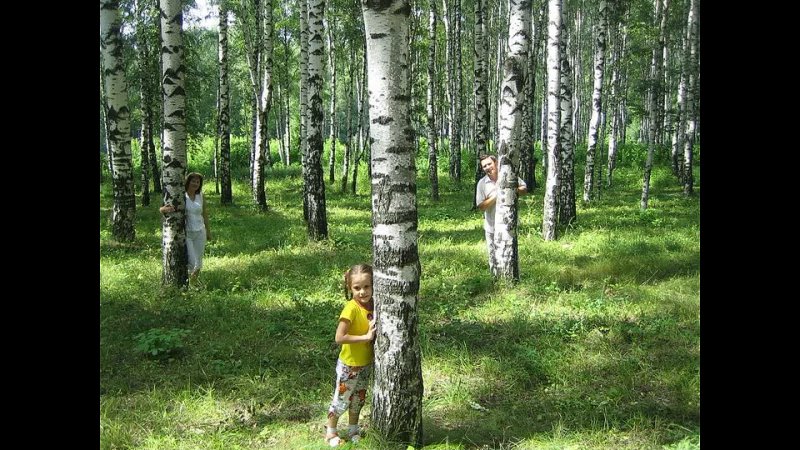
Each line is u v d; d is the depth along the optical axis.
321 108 12.82
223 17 20.50
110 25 12.54
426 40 25.61
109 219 16.19
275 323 7.14
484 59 18.95
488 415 4.87
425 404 5.06
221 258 11.57
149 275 9.82
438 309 7.91
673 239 12.29
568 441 4.32
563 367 5.77
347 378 4.36
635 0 25.14
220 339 6.78
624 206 19.61
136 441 4.50
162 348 6.12
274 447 4.43
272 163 39.88
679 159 30.47
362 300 4.36
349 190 27.55
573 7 32.94
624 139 39.03
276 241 13.23
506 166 8.84
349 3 22.52
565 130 14.61
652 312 7.46
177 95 8.76
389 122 4.07
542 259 10.76
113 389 5.42
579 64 36.16
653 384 5.39
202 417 4.96
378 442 4.17
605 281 8.87
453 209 19.55
